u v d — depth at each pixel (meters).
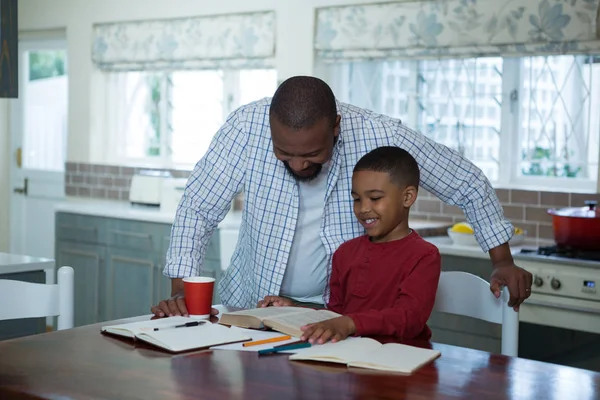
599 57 3.83
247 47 4.73
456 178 2.11
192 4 4.98
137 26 5.27
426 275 1.85
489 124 4.15
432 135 4.32
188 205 2.14
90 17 5.51
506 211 3.98
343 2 4.34
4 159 6.08
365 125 2.08
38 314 1.99
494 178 4.16
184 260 2.10
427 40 4.07
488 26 3.88
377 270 1.92
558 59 3.94
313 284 2.15
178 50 5.06
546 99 3.99
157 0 5.15
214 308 1.99
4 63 2.93
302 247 2.11
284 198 2.08
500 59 4.09
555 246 3.45
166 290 4.42
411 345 1.66
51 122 5.90
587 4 3.61
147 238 4.50
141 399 1.29
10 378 1.40
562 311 3.26
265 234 2.11
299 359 1.52
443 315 3.57
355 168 1.94
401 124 2.12
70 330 1.76
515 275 1.97
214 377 1.41
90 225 4.79
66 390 1.34
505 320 1.96
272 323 1.71
